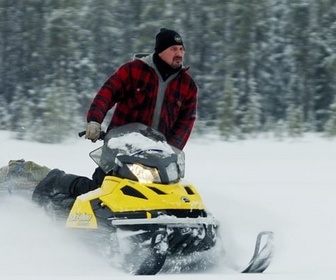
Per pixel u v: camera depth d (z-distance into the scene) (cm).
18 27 6531
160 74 1377
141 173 1245
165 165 1262
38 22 6494
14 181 1587
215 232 1234
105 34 6450
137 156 1262
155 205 1197
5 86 6438
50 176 1462
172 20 6506
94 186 1348
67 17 6244
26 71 6397
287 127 5319
